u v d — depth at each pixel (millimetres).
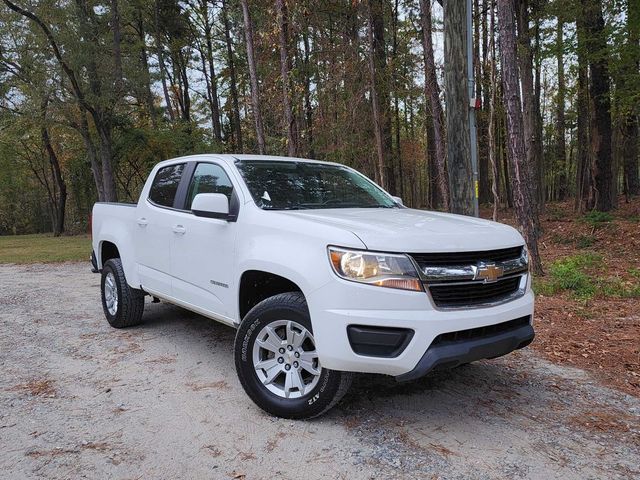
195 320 6309
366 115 14094
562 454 3002
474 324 3129
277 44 12273
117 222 5988
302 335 3387
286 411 3432
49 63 17953
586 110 18516
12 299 8297
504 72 8297
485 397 3857
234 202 4125
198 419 3506
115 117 22844
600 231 13242
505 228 3754
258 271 3709
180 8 28438
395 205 4887
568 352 4883
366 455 2988
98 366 4660
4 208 51375
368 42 13719
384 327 3000
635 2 12102
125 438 3244
